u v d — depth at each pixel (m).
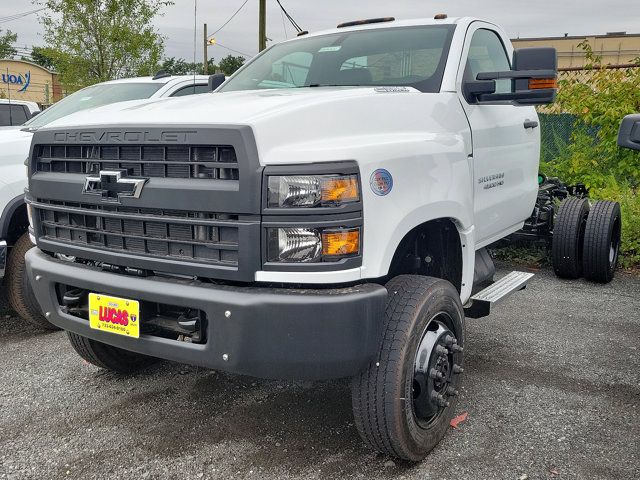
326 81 4.05
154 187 2.74
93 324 3.06
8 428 3.46
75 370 4.25
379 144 2.81
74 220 3.15
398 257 3.35
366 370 2.81
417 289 2.95
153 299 2.77
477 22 4.24
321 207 2.54
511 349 4.50
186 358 2.77
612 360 4.30
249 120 2.58
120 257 2.91
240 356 2.60
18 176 4.84
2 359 4.47
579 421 3.44
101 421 3.53
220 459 3.12
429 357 2.94
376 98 3.09
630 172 9.38
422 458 3.05
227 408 3.67
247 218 2.55
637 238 7.07
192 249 2.72
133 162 2.82
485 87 3.80
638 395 3.77
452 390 3.13
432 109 3.44
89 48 17.03
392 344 2.79
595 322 5.10
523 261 7.11
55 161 3.20
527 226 6.30
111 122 2.95
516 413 3.53
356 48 4.17
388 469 3.00
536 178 5.10
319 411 3.61
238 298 2.56
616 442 3.22
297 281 2.54
